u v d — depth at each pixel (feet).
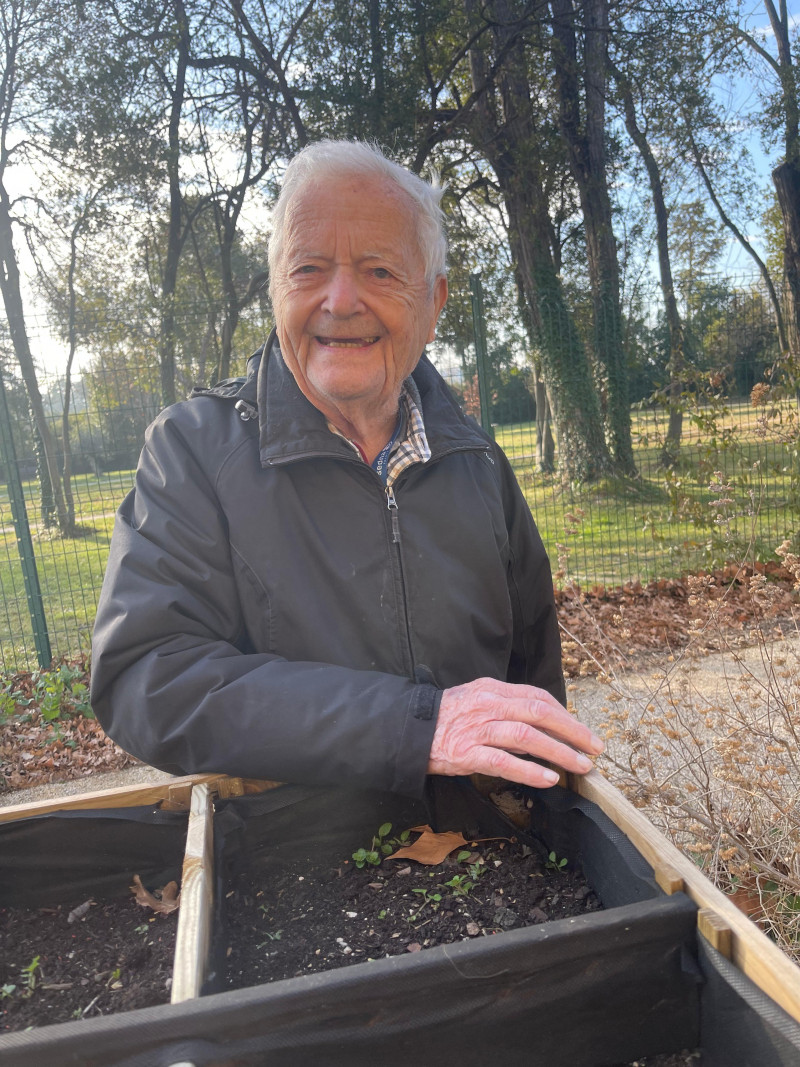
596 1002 2.17
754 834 6.14
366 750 3.06
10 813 3.05
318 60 37.29
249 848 3.23
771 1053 1.94
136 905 3.09
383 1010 2.01
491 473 4.62
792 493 18.17
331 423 4.15
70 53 36.63
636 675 12.58
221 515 3.80
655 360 22.89
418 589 3.92
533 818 3.46
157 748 3.26
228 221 47.75
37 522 16.71
